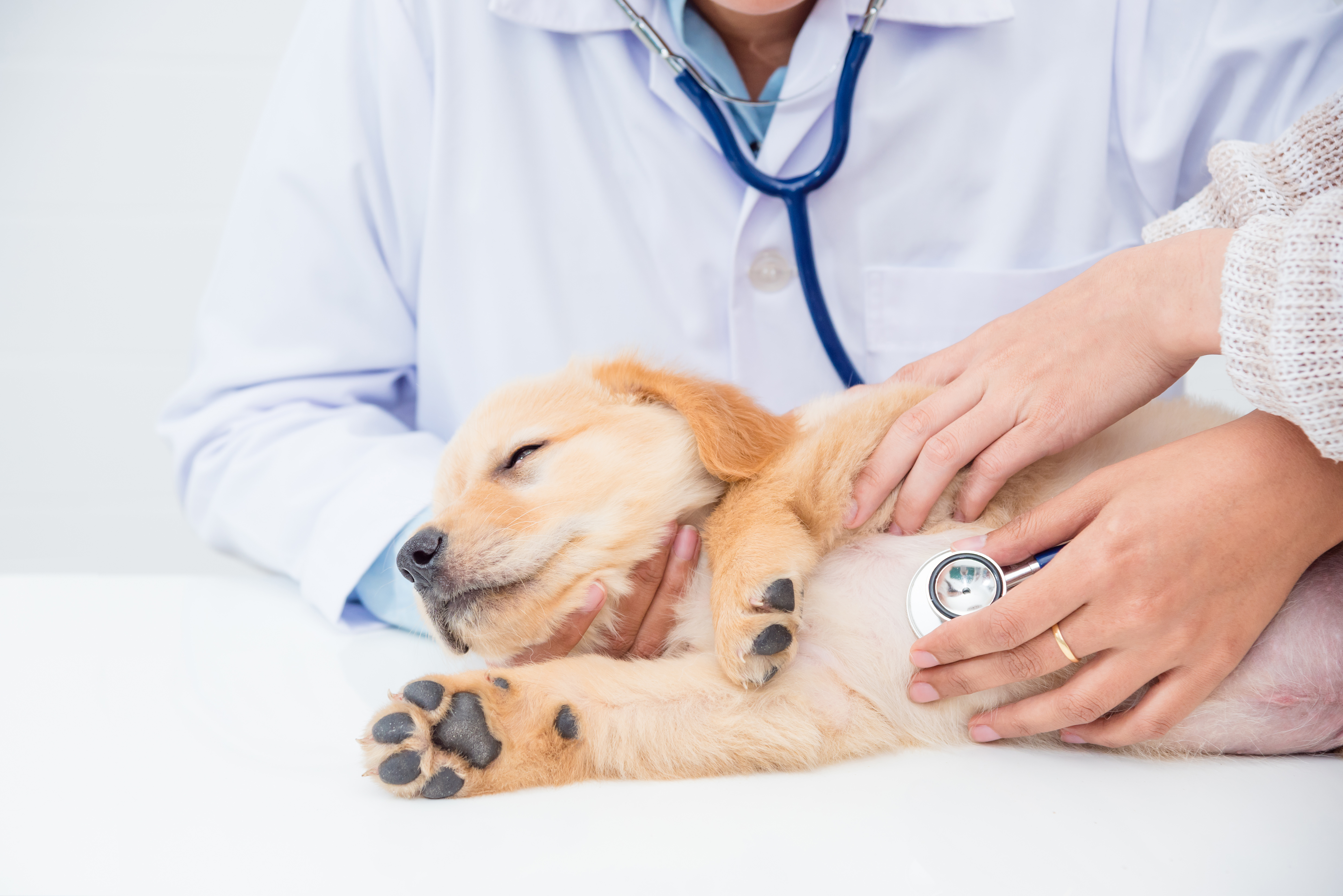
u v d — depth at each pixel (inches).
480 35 82.6
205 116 142.5
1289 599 50.7
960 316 80.5
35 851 38.2
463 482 61.6
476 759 44.3
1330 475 46.6
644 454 59.5
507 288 82.4
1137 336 52.1
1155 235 61.1
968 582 49.9
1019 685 52.6
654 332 83.1
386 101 84.7
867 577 55.5
